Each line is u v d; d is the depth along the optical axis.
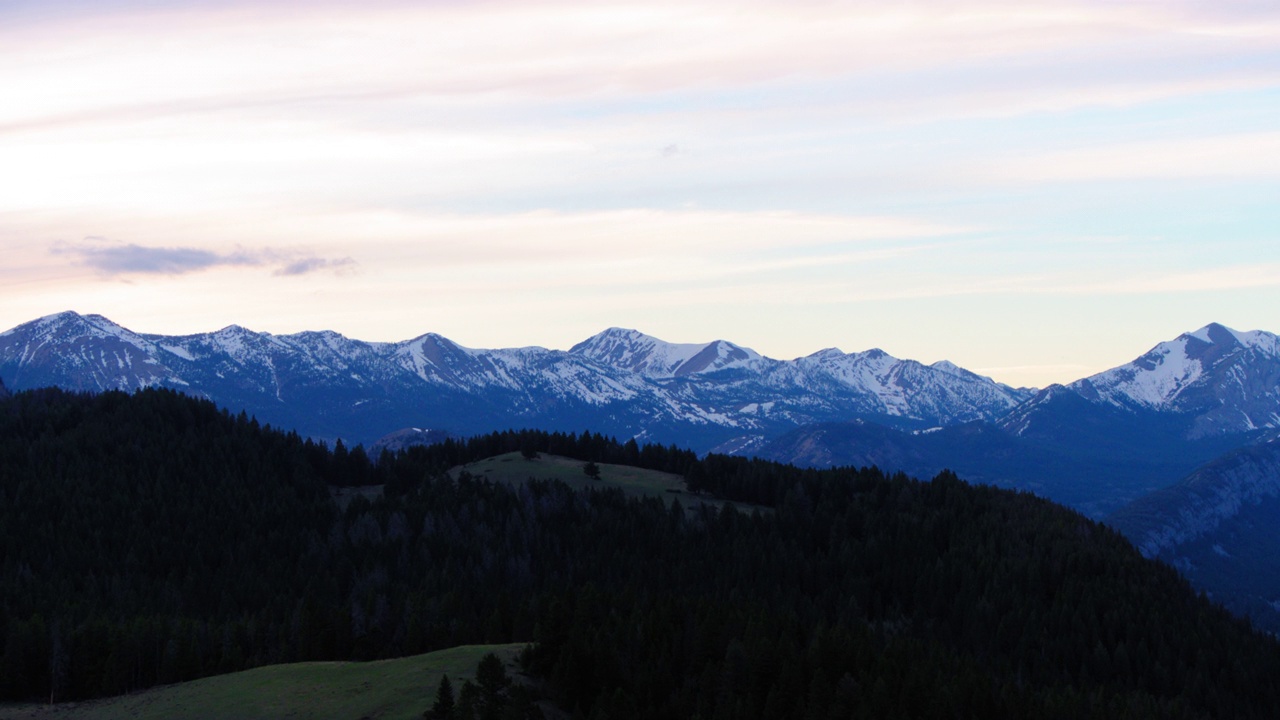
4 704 141.62
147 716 125.69
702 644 147.25
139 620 164.88
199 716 123.12
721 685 139.25
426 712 115.06
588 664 130.62
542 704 124.69
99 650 148.75
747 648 147.25
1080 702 168.62
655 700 135.88
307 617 165.88
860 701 139.25
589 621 150.88
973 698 154.38
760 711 138.88
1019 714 154.50
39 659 147.25
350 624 166.62
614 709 124.00
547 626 134.75
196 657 150.00
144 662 149.62
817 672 139.25
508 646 141.25
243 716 120.25
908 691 145.25
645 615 160.25
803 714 136.62
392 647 169.62
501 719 114.38
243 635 171.50
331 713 118.56
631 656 142.62
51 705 140.62
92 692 144.88
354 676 130.88
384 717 115.44
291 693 126.50
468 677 125.94
